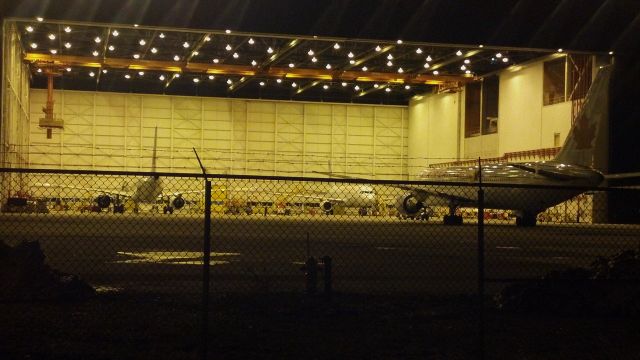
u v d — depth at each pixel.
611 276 12.31
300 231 36.78
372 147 86.69
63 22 42.50
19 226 36.88
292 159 84.50
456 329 10.38
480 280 8.92
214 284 14.88
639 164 56.09
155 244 25.89
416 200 53.25
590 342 9.68
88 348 8.76
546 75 63.06
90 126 78.88
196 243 26.67
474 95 74.56
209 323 10.45
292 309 11.77
